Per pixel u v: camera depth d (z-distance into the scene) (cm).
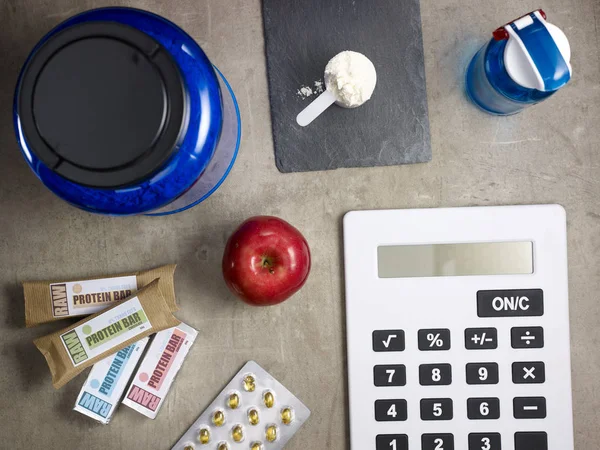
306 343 58
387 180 57
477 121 57
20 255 58
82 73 45
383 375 56
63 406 59
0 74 58
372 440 57
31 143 45
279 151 57
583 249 57
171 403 58
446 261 56
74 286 56
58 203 58
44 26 58
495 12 57
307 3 56
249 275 50
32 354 59
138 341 56
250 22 57
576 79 56
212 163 54
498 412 56
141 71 44
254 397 58
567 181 57
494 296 56
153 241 58
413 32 56
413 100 56
